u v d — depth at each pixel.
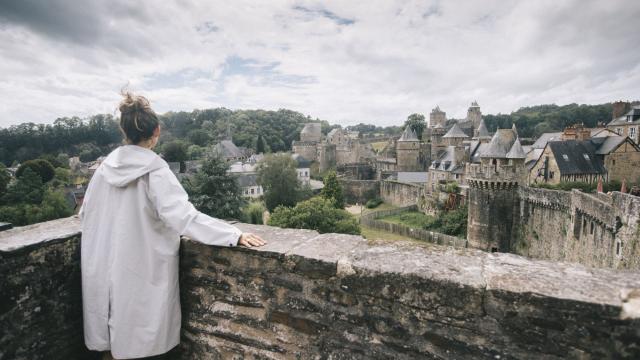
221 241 2.93
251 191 63.12
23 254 3.06
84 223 3.02
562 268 2.54
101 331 3.01
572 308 2.11
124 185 2.84
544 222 27.55
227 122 129.00
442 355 2.52
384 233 41.25
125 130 2.93
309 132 109.50
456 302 2.42
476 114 91.75
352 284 2.77
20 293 3.08
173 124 136.50
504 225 31.41
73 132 104.06
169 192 2.85
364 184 64.12
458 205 41.62
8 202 44.53
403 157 72.25
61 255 3.38
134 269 2.85
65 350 3.48
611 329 2.05
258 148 105.81
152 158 2.90
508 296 2.27
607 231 18.08
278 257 3.04
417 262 2.73
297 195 52.72
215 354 3.44
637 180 38.84
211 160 25.95
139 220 2.87
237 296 3.30
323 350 2.96
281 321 3.12
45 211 42.19
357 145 91.25
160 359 3.45
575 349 2.15
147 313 2.92
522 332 2.27
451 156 56.66
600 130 51.19
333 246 3.15
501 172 30.61
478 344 2.40
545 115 105.75
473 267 2.61
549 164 40.22
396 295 2.62
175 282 3.13
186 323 3.58
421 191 49.72
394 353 2.68
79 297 3.59
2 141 91.94
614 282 2.29
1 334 2.97
